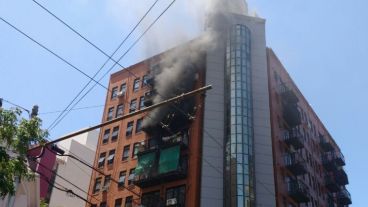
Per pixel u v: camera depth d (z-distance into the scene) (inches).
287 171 1754.4
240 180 1496.1
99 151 1984.5
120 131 1973.4
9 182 455.2
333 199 2346.2
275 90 1925.4
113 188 1780.3
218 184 1523.1
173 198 1520.7
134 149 1834.4
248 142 1599.4
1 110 478.3
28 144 487.5
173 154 1598.2
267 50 2007.9
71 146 2263.8
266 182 1562.5
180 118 1705.2
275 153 1678.2
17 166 466.6
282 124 1879.9
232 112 1673.2
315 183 2121.1
